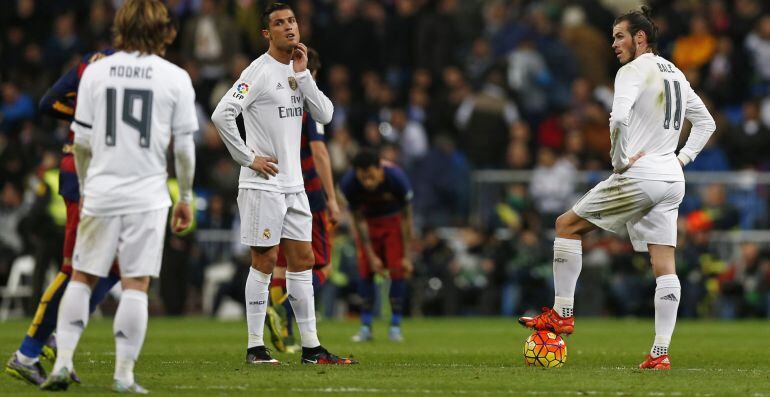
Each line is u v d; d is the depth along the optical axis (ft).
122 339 81.66
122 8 83.51
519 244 242.99
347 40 288.71
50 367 104.37
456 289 242.17
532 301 241.96
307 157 131.13
